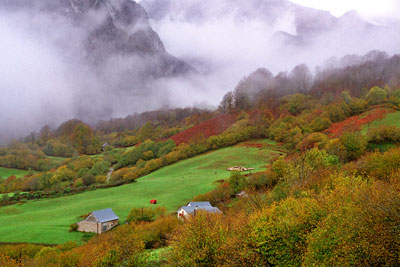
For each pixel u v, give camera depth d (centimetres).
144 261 3189
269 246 2564
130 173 12112
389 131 8481
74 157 19350
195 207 6138
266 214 2898
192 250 2612
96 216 6588
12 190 12419
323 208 2634
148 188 10206
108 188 11012
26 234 6284
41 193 10462
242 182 7312
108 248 3444
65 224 7106
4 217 8094
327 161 6050
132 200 8988
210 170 11819
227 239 2588
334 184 3575
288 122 16350
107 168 16075
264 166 11069
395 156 4650
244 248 2523
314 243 2239
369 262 1919
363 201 2212
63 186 11838
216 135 17425
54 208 8944
